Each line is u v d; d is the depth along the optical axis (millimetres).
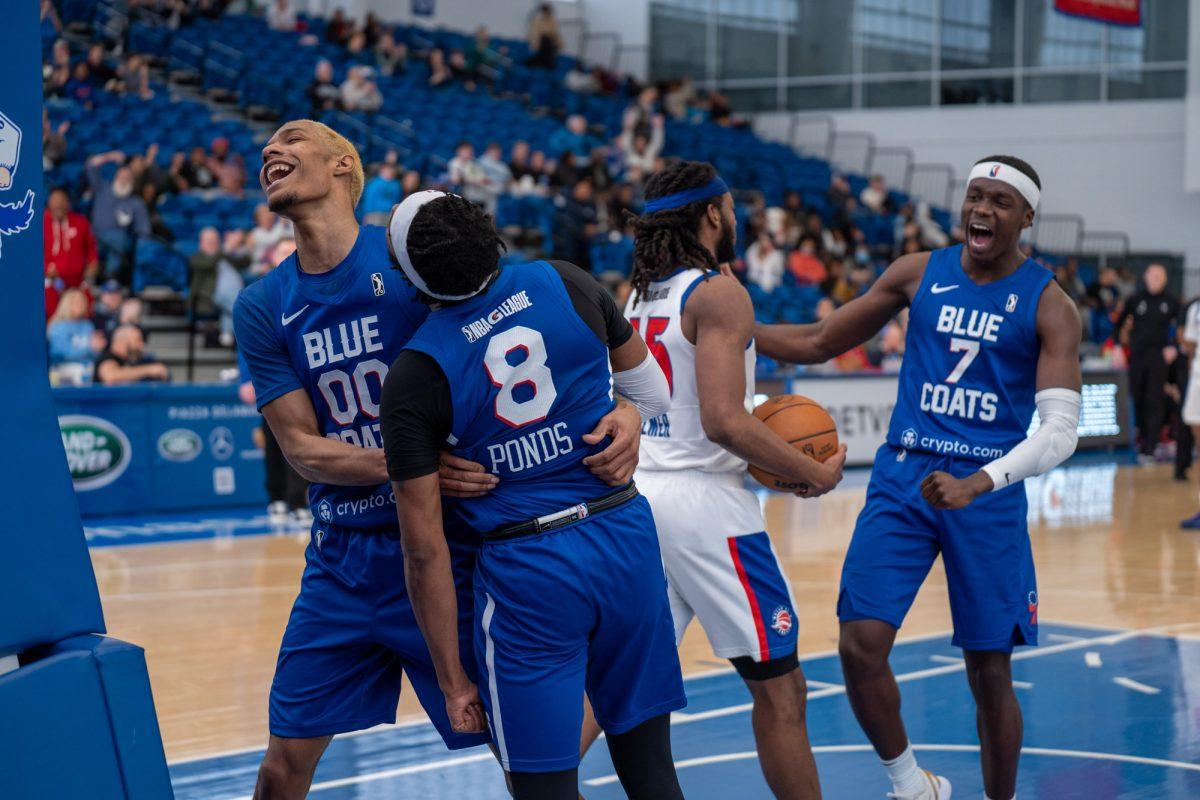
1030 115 22625
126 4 18625
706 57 24750
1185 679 5484
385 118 18531
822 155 23891
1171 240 21828
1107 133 22156
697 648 6312
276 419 2951
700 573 3316
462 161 16609
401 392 2463
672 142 21375
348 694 3002
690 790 4094
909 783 3631
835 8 23828
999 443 3543
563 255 16250
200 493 11508
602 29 25078
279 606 7281
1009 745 3604
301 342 2895
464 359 2475
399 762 4508
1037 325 3500
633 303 3461
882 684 3549
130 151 15578
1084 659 5875
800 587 7730
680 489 3340
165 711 5148
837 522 10508
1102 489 13016
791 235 19375
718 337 3221
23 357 1980
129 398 11078
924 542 3580
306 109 18172
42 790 1903
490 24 24578
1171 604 7164
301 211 2834
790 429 3420
